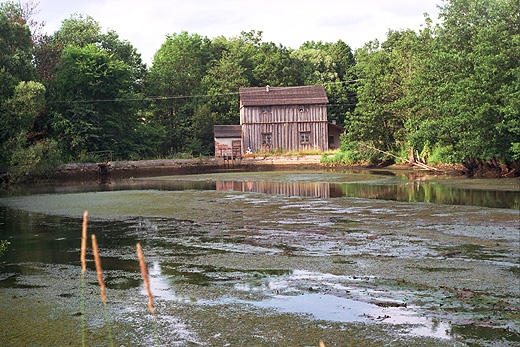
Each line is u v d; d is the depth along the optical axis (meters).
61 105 57.75
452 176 38.91
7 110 46.31
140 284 10.90
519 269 11.46
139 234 17.38
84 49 59.66
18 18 62.16
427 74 41.19
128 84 67.31
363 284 10.50
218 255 13.63
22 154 45.38
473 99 35.69
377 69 52.47
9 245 16.08
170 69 77.69
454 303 9.10
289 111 63.25
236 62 79.38
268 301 9.45
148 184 41.28
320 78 88.19
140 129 65.62
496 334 7.57
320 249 14.12
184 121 71.75
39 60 64.31
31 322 8.58
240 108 66.94
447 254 13.11
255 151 62.94
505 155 35.91
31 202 29.44
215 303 9.38
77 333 8.03
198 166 58.19
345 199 25.73
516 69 33.34
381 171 47.59
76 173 52.56
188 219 20.53
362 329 7.89
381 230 16.86
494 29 35.25
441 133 39.16
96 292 10.32
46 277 11.73
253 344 7.43
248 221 19.56
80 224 20.12
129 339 7.75
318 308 8.97
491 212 19.72
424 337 7.51
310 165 57.84
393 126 53.03
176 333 7.93
